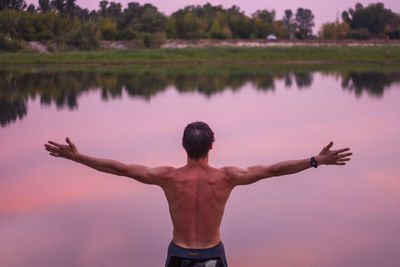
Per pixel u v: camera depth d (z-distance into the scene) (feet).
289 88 61.46
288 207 15.49
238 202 16.10
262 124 33.14
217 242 7.90
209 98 50.70
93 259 11.68
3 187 17.88
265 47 159.94
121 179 19.10
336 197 16.52
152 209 15.34
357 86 62.49
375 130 30.27
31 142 26.99
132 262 11.53
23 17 215.31
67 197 16.65
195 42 218.38
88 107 43.78
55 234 13.25
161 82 71.97
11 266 11.26
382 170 20.08
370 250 12.06
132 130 31.12
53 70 103.96
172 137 28.43
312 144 25.84
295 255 11.76
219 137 28.17
